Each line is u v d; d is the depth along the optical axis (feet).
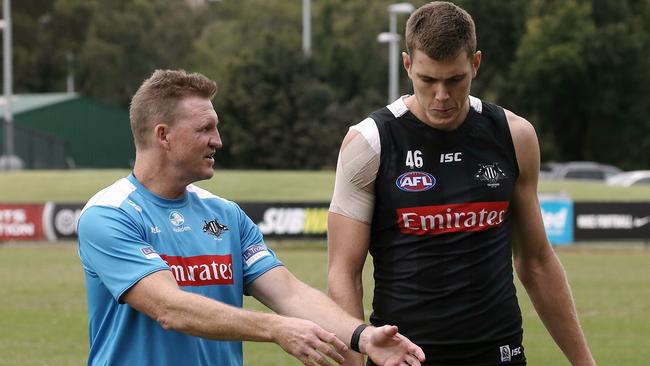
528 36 215.10
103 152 202.90
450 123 17.65
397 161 17.80
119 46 264.72
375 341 14.70
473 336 17.70
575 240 93.76
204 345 15.52
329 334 13.88
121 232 15.17
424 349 17.76
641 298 58.59
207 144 15.61
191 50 272.10
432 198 17.70
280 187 131.44
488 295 17.76
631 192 136.36
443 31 16.52
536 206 18.63
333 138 194.70
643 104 219.20
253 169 197.16
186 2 302.66
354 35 239.09
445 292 17.71
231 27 275.59
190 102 15.53
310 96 195.72
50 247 95.61
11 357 40.32
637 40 212.84
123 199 15.55
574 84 216.74
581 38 211.20
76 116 200.85
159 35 269.44
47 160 170.81
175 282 14.99
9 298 58.13
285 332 13.92
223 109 197.16
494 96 219.61
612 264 79.77
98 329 15.58
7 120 163.73
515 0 223.92
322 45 251.19
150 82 15.66
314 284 62.75
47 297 58.59
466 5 225.15
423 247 17.78
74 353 41.27
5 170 157.48
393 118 17.89
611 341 44.42
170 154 15.55
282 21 268.62
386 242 18.11
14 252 89.76
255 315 14.16
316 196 126.62
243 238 16.46
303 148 194.39
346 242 18.24
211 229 15.94
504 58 229.25
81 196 126.11
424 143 17.75
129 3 271.90
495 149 17.92
